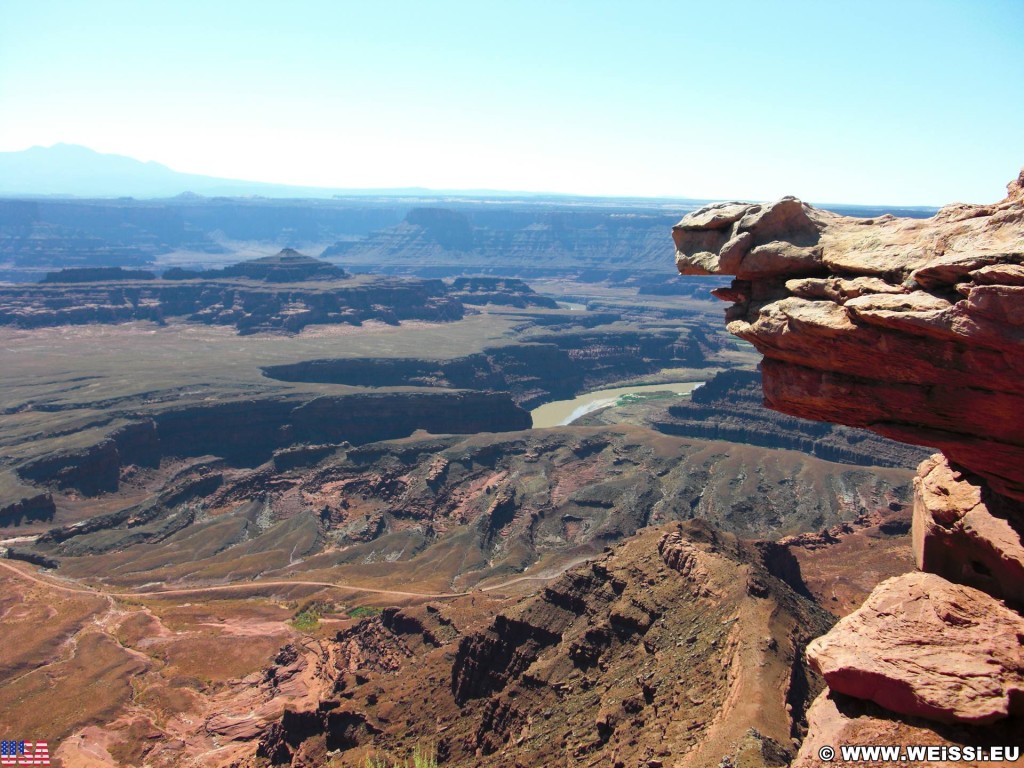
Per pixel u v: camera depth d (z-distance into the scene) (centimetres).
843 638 2788
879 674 2592
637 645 7688
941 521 3042
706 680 6356
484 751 7569
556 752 6675
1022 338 2303
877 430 2950
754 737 5066
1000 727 2423
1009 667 2503
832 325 2759
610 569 8900
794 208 3073
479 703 8350
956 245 2567
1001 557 2766
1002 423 2561
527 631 8550
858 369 2830
